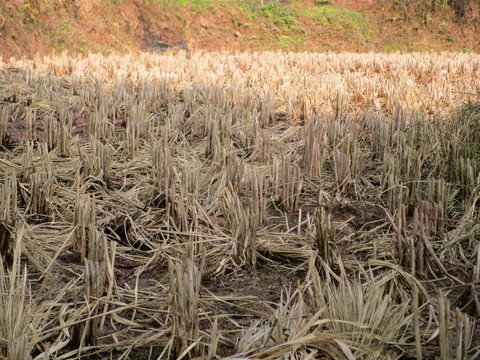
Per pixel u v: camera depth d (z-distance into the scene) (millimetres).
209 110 6816
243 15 24391
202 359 2297
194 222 3850
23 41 17891
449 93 8281
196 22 23312
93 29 20172
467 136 5152
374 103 8297
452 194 4457
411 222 4062
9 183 3719
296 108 7863
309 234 3828
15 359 2115
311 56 15352
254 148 5656
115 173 5262
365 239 3762
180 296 2350
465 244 3705
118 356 2512
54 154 5664
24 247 3205
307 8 26625
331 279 3166
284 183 4445
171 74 10055
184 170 4629
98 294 2824
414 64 12078
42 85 8953
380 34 26219
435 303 2877
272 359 2301
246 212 3545
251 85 9977
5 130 5891
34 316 2623
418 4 26312
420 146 5375
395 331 2518
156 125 7344
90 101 7984
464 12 25844
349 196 4777
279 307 2859
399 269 2922
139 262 3484
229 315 2836
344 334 2416
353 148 5230
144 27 21969
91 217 3422
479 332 2619
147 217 4059
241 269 3408
